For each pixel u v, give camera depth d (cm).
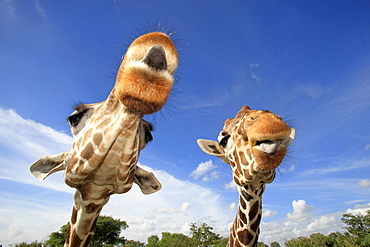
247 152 132
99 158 79
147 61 59
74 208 106
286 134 102
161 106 64
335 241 1786
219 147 166
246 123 117
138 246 2533
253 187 152
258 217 156
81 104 99
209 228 2556
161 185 120
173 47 68
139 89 59
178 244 2488
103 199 93
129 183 87
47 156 107
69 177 85
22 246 1502
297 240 1697
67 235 109
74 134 96
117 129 76
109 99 84
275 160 110
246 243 153
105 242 1755
